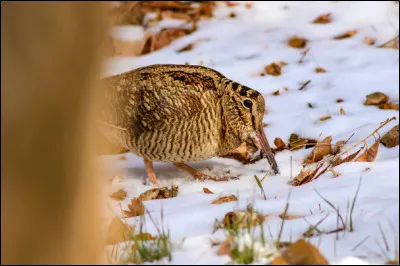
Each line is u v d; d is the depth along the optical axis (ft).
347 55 50.62
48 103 18.70
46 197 19.19
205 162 39.14
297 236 25.41
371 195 28.81
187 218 28.07
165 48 56.24
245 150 39.45
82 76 18.88
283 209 28.35
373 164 32.73
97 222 19.93
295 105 44.29
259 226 26.50
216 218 27.07
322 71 48.75
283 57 52.08
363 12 57.06
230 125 36.55
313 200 29.12
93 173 19.65
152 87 35.47
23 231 19.22
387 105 42.22
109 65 46.96
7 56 18.47
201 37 57.16
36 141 18.84
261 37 56.03
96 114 19.44
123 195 34.63
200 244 25.08
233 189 33.60
